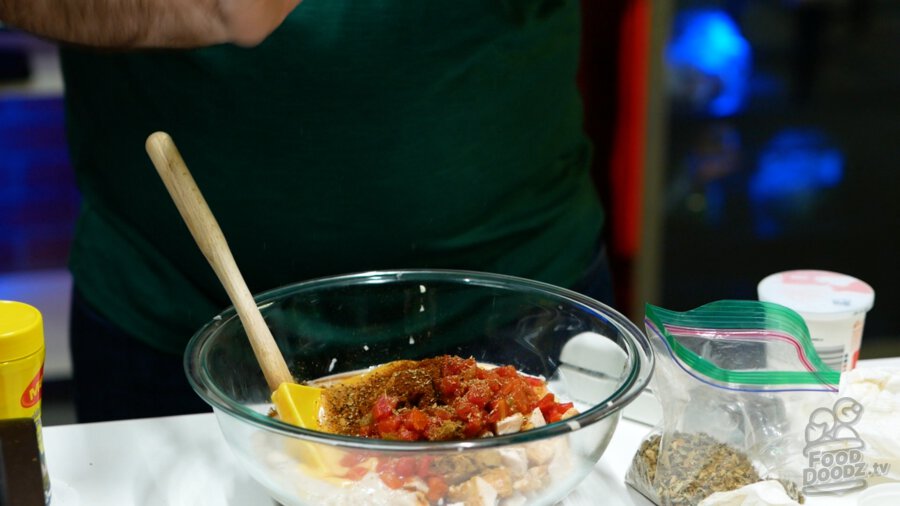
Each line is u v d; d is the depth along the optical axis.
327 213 1.04
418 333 0.89
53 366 2.13
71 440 0.85
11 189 2.12
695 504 0.73
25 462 0.57
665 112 2.34
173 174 0.77
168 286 1.13
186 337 1.14
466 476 0.67
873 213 2.60
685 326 0.76
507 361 0.88
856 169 2.56
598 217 1.23
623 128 2.33
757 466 0.75
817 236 2.56
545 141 1.12
